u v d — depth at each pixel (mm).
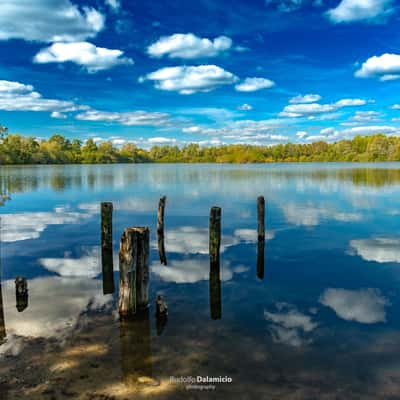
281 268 12227
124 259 8266
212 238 12477
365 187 41156
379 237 16500
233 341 7207
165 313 8406
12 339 7219
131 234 8203
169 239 16719
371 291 10117
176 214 23844
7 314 8469
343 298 9594
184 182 52688
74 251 14477
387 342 7246
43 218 22438
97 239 16641
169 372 6125
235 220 21188
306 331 7699
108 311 8672
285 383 5879
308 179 55469
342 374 6148
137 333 7504
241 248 14852
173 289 10258
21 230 18594
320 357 6668
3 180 57688
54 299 9430
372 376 6102
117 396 5457
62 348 6863
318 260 13070
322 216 22266
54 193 38188
